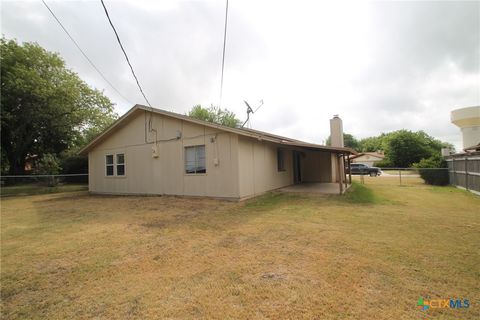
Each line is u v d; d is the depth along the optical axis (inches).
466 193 378.3
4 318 82.8
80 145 842.2
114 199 391.2
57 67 724.7
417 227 180.9
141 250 147.2
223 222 211.0
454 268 110.7
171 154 384.8
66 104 717.9
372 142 2300.7
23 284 107.4
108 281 108.3
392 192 397.4
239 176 319.0
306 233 170.4
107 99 850.8
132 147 437.1
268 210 256.2
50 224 223.6
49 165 591.8
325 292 92.0
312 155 586.9
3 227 215.6
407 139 1465.3
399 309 80.4
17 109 654.5
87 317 82.0
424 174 551.2
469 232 166.6
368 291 92.0
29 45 656.4
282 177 457.4
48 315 84.0
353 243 147.0
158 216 244.1
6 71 599.5
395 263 117.0
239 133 308.3
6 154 728.3
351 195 356.5
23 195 489.1
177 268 119.3
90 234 185.6
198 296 92.3
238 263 122.5
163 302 89.1
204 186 348.2
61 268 124.0
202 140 350.6
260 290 95.0
